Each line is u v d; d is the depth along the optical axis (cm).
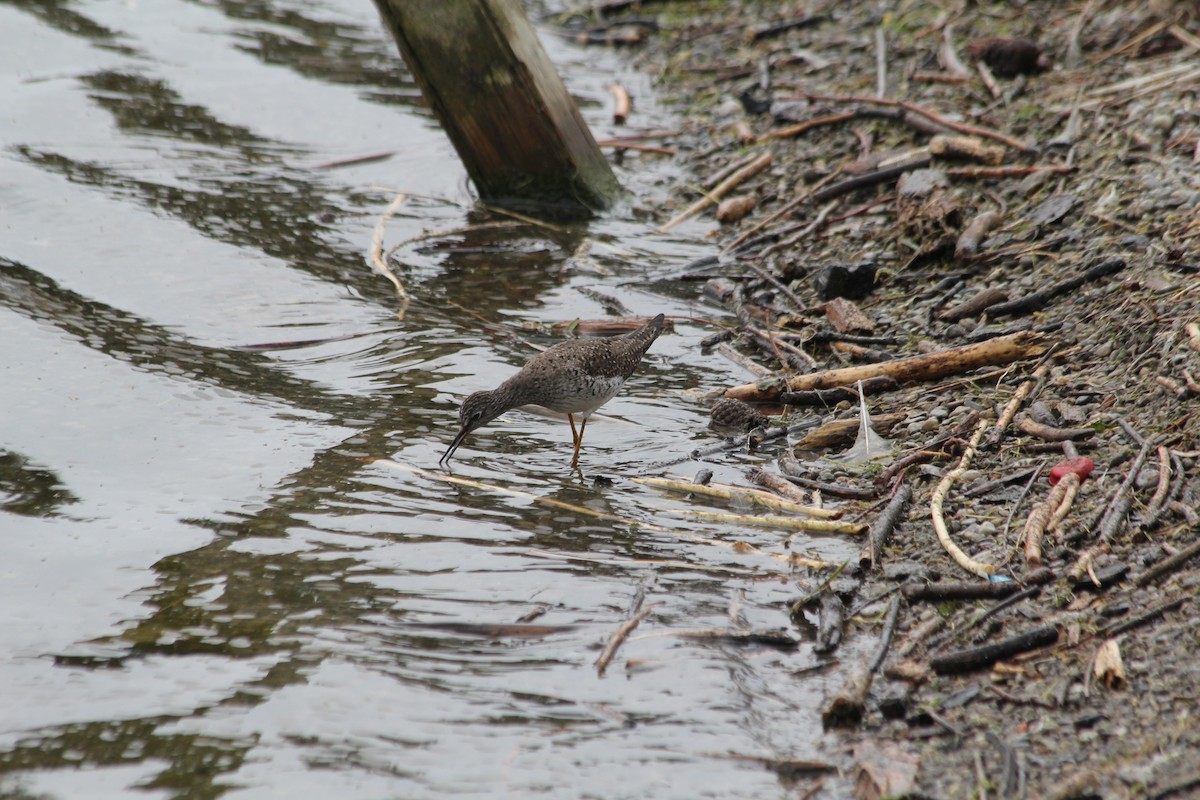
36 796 706
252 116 2092
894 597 886
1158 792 646
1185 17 1881
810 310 1410
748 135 1895
